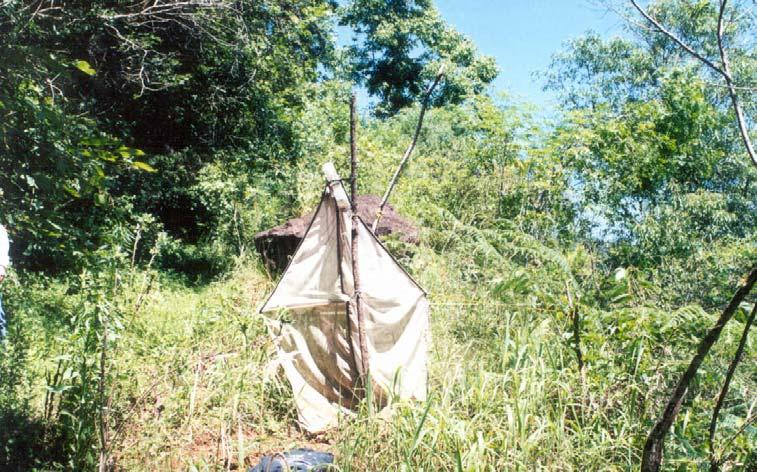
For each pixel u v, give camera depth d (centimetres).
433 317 744
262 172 1387
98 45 1103
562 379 552
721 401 417
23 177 507
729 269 891
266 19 1344
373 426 476
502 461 437
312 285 600
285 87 1526
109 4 1088
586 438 479
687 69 1432
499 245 924
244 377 546
